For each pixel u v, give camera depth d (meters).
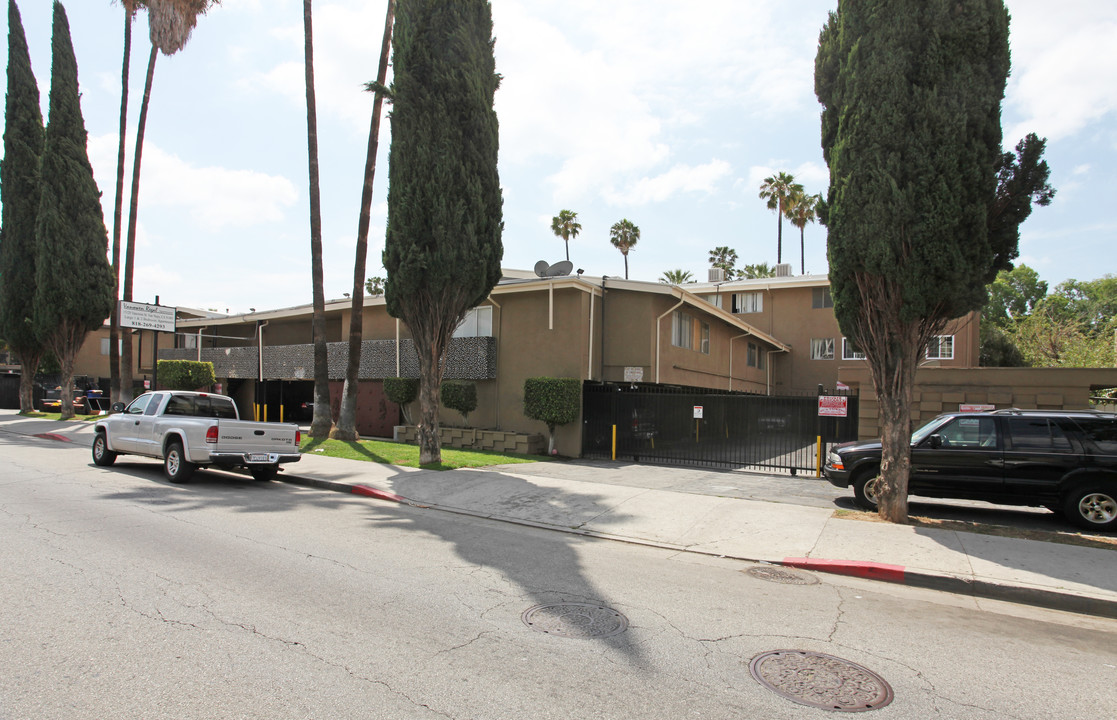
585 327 17.00
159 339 36.38
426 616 4.87
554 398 16.22
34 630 4.28
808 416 14.55
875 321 8.82
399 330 20.59
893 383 8.85
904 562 6.89
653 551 7.70
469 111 13.44
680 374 19.41
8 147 26.12
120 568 5.80
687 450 15.62
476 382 18.75
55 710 3.22
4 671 3.66
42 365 36.38
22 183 26.14
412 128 13.25
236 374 26.70
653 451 15.99
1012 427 9.30
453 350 18.81
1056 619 5.56
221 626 4.48
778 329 32.53
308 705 3.37
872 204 8.21
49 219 24.16
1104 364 27.33
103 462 13.23
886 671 4.17
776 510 9.59
